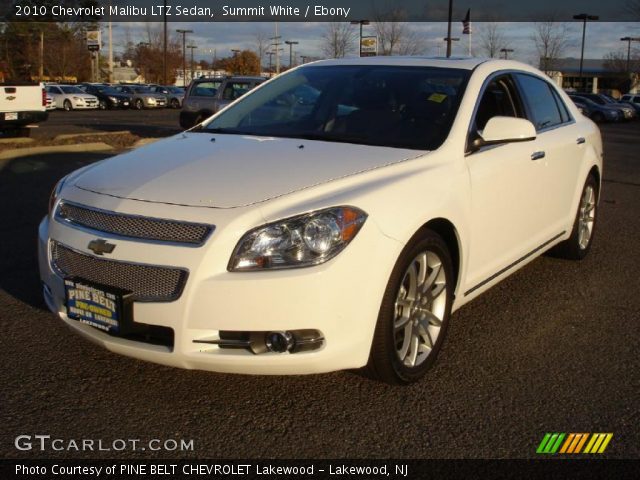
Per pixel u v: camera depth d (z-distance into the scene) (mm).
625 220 7938
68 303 3248
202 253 2924
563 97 5559
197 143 3959
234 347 3000
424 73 4398
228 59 68375
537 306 4754
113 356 3775
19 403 3252
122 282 3064
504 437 3051
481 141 3943
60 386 3428
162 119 30219
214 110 17688
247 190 3154
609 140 22547
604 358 3912
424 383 3539
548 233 5000
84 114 34250
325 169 3389
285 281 2895
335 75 4609
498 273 4281
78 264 3221
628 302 4883
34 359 3719
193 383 3484
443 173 3623
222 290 2893
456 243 3691
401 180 3385
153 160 3639
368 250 3045
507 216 4234
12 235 6391
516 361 3842
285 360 2971
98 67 65125
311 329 2961
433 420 3178
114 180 3416
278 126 4273
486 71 4430
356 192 3184
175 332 2965
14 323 4215
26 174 10109
